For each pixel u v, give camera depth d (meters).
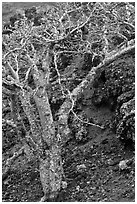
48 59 11.42
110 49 14.70
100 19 13.91
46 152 11.09
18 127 12.88
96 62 15.30
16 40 11.70
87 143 13.27
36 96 11.12
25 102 11.28
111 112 13.80
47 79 11.27
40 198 11.80
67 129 13.74
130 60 14.00
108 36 15.06
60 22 11.35
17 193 12.59
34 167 13.61
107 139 12.84
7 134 16.08
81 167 12.00
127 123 11.63
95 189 10.99
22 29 11.42
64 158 13.05
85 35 14.46
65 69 17.09
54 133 11.11
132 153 11.74
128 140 11.92
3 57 11.04
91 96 14.95
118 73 13.60
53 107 15.40
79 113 14.49
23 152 13.47
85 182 11.46
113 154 12.17
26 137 11.38
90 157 12.54
